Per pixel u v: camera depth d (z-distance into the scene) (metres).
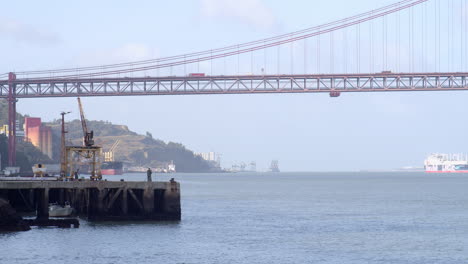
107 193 111.50
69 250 86.94
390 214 146.00
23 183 112.00
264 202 188.12
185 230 106.19
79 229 103.25
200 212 148.00
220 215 140.00
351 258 86.25
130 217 110.81
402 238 103.69
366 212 151.50
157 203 113.56
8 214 101.06
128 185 110.44
